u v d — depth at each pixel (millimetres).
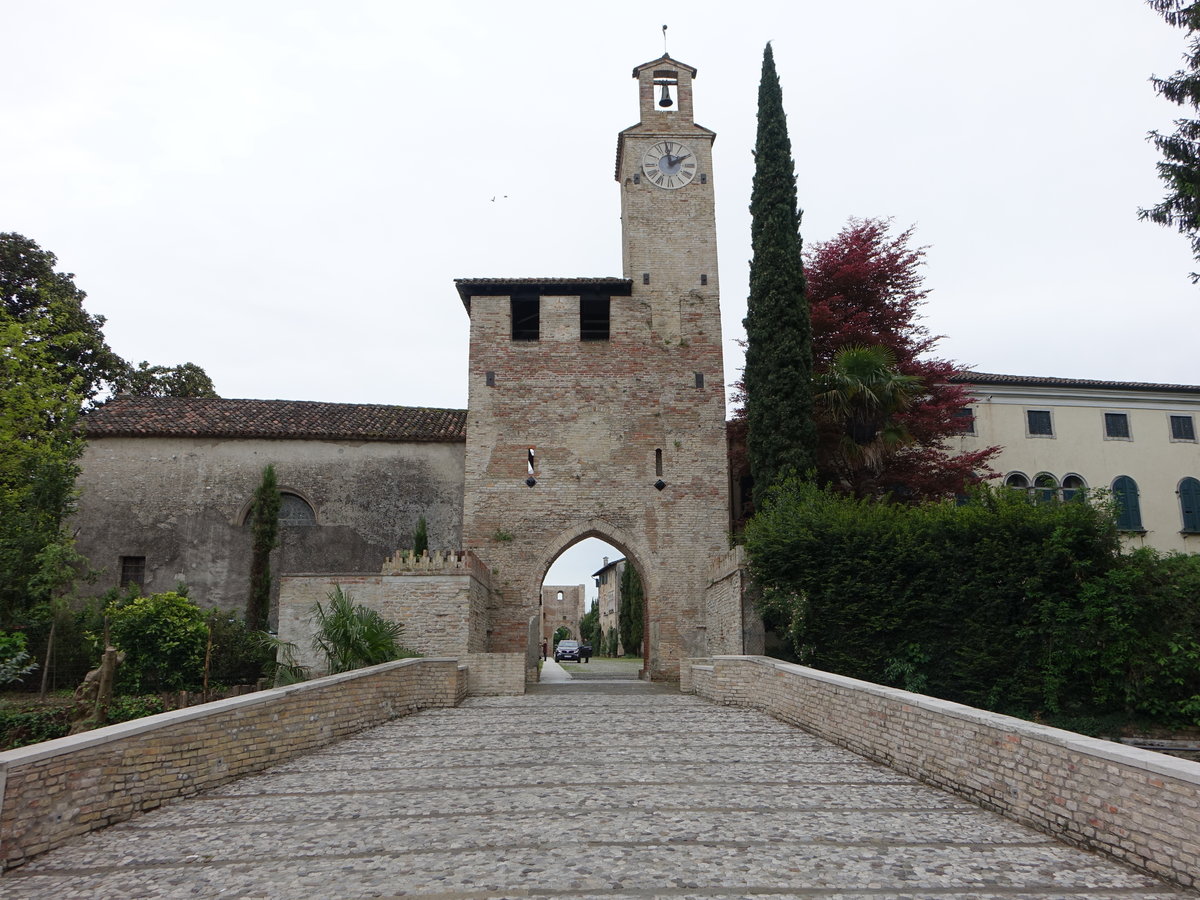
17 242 32281
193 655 19953
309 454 27750
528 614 26062
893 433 23969
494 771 10359
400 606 21234
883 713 10727
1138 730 16422
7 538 19922
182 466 27266
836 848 7023
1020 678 17750
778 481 22656
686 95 30125
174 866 6691
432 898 5863
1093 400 32719
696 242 28938
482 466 26922
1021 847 7066
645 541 26672
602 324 31234
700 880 6219
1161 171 18281
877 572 18656
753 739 12750
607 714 15875
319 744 12062
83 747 7594
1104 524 17797
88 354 33875
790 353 23656
